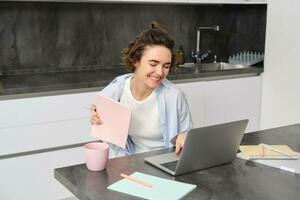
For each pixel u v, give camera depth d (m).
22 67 3.00
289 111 3.34
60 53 3.13
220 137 1.38
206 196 1.19
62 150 2.66
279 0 3.29
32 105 2.49
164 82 1.82
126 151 1.78
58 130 2.61
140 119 1.80
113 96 1.81
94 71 3.19
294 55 3.23
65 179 1.31
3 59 2.92
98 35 3.27
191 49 3.78
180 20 3.65
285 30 3.28
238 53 3.99
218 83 3.29
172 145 1.70
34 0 2.80
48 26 3.04
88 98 2.69
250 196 1.20
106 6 3.25
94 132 1.60
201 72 3.18
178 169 1.34
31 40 3.00
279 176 1.35
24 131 2.50
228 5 3.90
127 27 3.38
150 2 3.07
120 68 3.35
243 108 3.49
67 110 2.62
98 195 1.19
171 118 1.80
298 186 1.27
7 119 2.44
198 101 3.21
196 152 1.34
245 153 1.54
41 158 2.60
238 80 3.40
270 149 1.59
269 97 3.51
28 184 2.60
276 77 3.41
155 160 1.47
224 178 1.33
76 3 3.12
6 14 2.87
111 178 1.31
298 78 3.22
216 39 3.91
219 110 3.35
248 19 3.84
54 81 2.70
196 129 1.29
